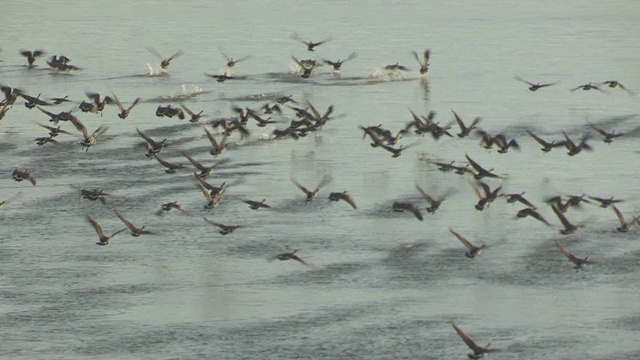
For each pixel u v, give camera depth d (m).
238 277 45.97
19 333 40.56
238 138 70.06
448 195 57.34
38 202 56.81
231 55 107.38
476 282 44.88
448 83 90.75
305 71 80.75
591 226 51.62
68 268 47.31
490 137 55.06
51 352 38.97
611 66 98.81
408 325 40.62
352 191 58.16
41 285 45.31
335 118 70.50
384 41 117.00
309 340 39.47
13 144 69.38
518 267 46.41
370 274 45.97
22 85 91.69
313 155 66.00
